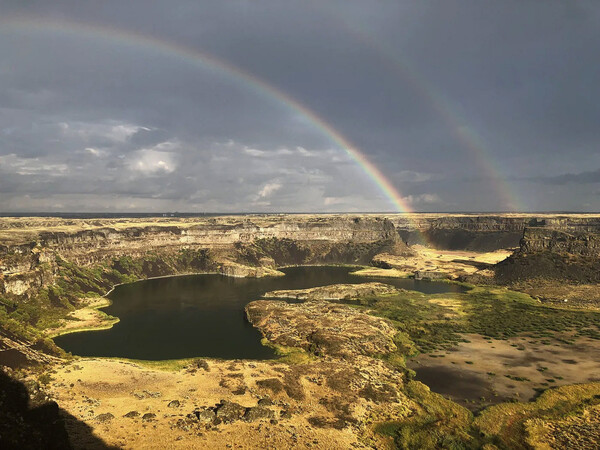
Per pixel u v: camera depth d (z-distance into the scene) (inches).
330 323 5753.0
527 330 5866.1
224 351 4886.8
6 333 4217.5
